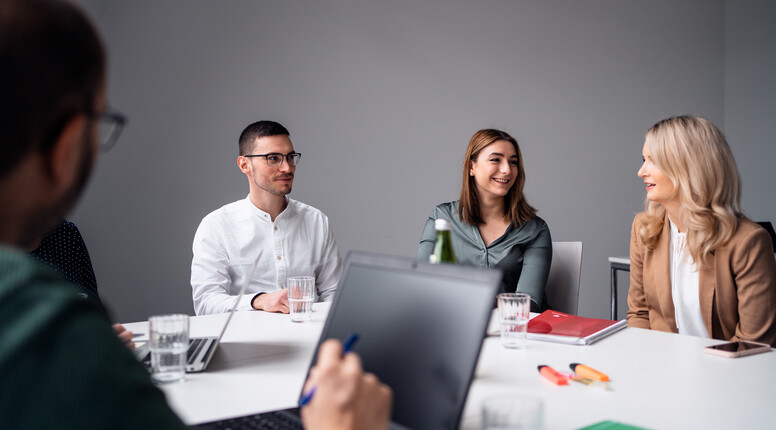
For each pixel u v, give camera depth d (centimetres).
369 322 83
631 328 148
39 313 37
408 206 384
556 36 439
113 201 306
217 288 217
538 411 60
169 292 319
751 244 165
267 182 228
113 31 301
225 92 330
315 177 356
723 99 522
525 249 234
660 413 85
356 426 49
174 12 316
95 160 46
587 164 454
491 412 61
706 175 173
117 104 304
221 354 122
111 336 40
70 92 41
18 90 39
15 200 42
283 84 345
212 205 328
